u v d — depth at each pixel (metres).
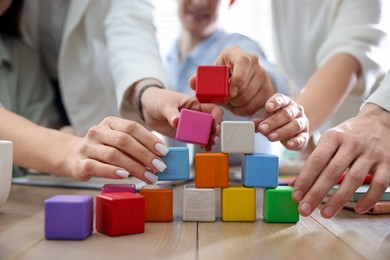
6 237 0.59
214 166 0.72
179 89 1.78
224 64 0.88
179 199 0.92
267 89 0.93
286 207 0.70
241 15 2.66
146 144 0.72
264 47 2.56
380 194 0.68
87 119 1.50
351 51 1.24
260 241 0.58
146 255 0.51
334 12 1.43
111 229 0.61
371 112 0.73
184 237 0.61
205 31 1.81
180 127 0.74
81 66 1.44
